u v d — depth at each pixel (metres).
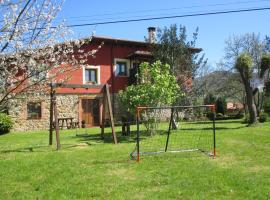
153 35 23.83
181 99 19.17
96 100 23.98
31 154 10.19
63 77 12.78
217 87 30.64
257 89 17.52
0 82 7.48
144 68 14.10
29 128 21.64
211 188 6.12
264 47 30.91
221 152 9.55
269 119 19.16
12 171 7.91
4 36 7.33
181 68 20.44
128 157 9.16
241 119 24.33
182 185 6.35
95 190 6.20
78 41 11.00
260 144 10.64
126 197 5.78
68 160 8.99
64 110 22.80
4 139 15.70
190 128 16.22
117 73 25.23
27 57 8.12
